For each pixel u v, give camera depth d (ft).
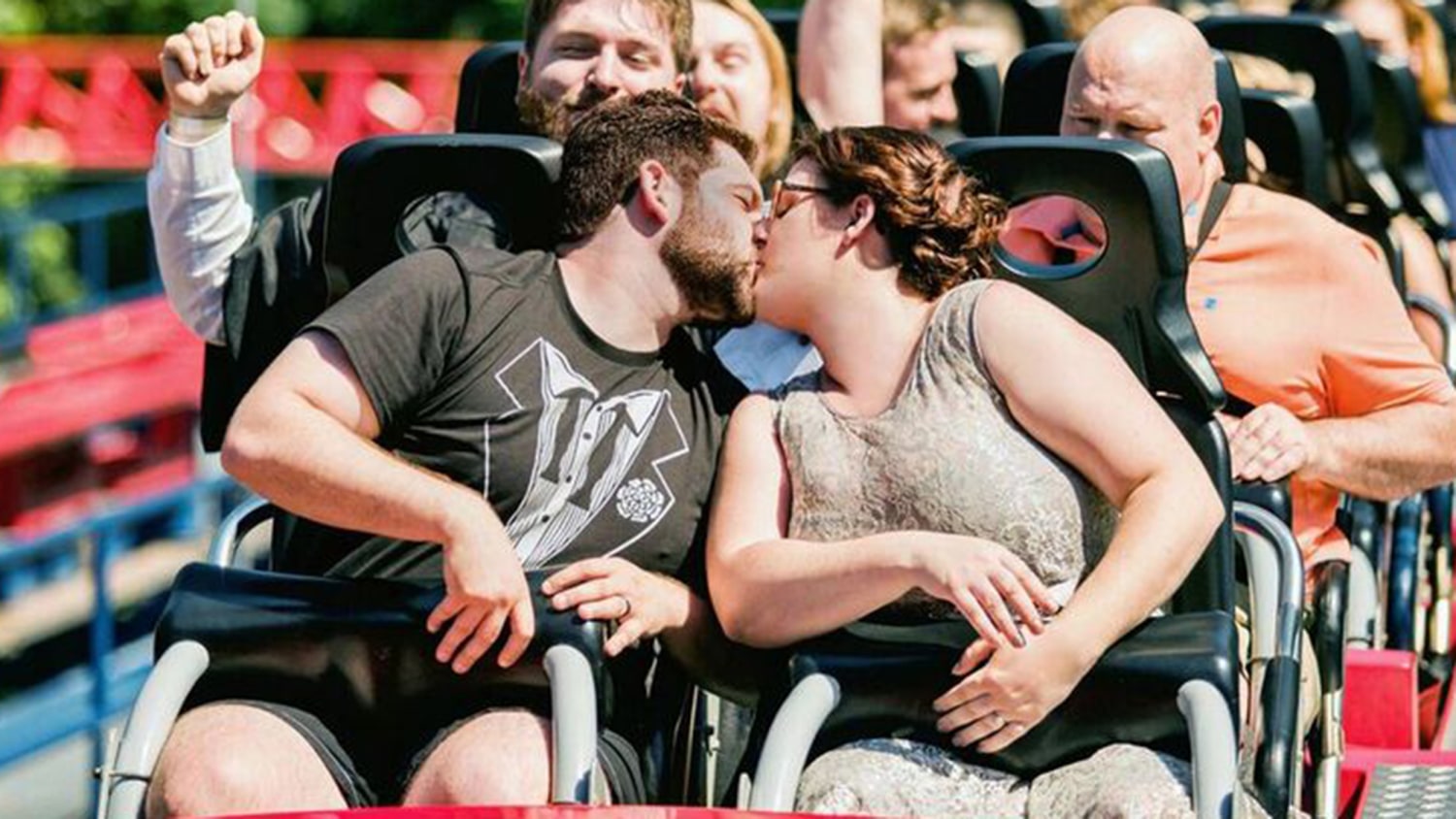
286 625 18.02
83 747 61.11
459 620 17.56
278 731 17.69
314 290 20.97
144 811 17.35
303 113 98.22
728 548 18.22
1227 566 18.67
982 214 18.53
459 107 24.03
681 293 18.66
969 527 17.65
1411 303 29.01
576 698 17.34
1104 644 17.11
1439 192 36.29
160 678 17.75
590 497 18.51
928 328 18.07
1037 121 24.36
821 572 17.58
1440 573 28.30
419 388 18.26
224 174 21.22
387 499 17.53
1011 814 17.30
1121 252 18.78
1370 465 23.12
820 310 18.49
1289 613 19.48
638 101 19.08
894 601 18.19
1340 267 23.75
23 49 101.71
